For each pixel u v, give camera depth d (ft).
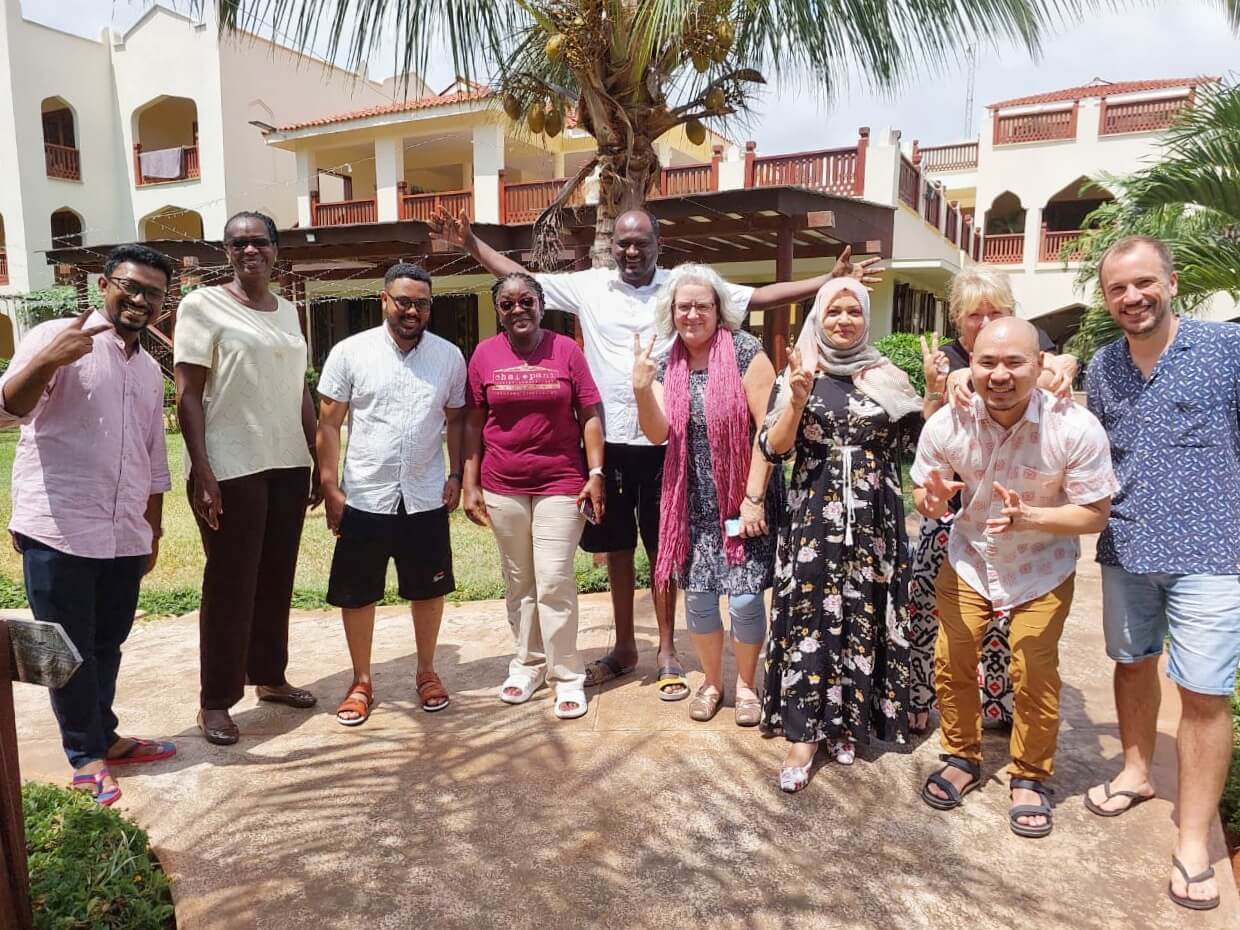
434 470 11.88
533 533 11.76
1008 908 7.80
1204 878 7.86
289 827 9.24
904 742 10.50
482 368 11.62
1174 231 20.15
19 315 66.08
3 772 6.88
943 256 58.03
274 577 11.93
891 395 9.64
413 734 11.41
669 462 11.07
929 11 15.70
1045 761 9.00
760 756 10.55
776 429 9.80
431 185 68.59
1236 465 8.20
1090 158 67.92
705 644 11.43
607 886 8.15
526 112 19.44
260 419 11.03
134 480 10.09
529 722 11.65
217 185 65.21
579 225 34.45
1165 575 8.26
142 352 10.44
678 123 17.53
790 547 10.12
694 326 10.79
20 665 6.94
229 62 64.59
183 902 8.04
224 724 11.28
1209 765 8.04
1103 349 9.00
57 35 66.64
